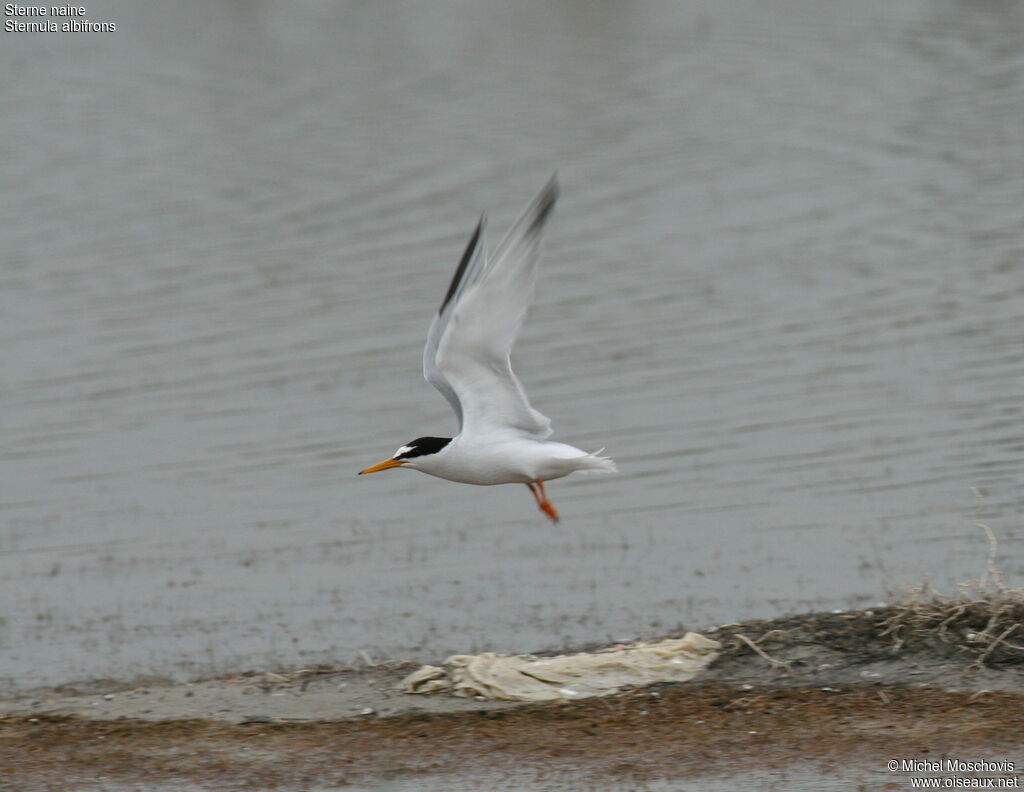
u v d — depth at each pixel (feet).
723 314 72.95
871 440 59.93
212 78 112.06
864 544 51.21
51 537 54.49
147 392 66.85
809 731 35.55
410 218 83.92
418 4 136.26
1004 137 94.12
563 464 35.17
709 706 37.19
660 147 94.89
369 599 48.44
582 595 48.24
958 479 56.13
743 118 100.37
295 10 134.41
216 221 84.94
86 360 69.97
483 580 49.75
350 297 74.79
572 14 131.54
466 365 35.24
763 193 87.81
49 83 110.93
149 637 45.80
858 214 84.28
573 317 73.41
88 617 47.52
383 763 35.09
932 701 36.65
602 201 87.40
